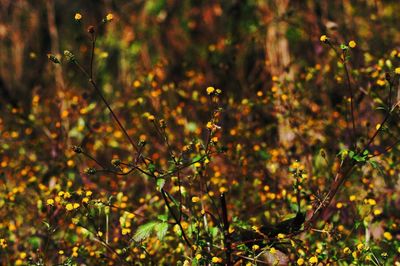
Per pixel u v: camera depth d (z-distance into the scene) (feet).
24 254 14.42
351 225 16.74
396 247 14.42
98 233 13.76
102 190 18.17
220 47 27.84
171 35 37.14
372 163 13.42
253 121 21.09
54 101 23.02
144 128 21.34
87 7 40.55
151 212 17.15
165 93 23.18
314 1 29.01
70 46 36.99
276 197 16.92
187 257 13.37
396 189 17.69
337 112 20.27
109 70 34.60
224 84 25.22
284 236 13.34
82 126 20.17
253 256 13.07
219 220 13.87
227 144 20.21
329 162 18.45
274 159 18.11
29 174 18.98
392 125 20.38
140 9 39.60
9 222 17.51
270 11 29.76
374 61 21.85
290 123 18.84
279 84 19.29
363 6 30.40
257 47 28.89
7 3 39.70
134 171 18.53
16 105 27.17
